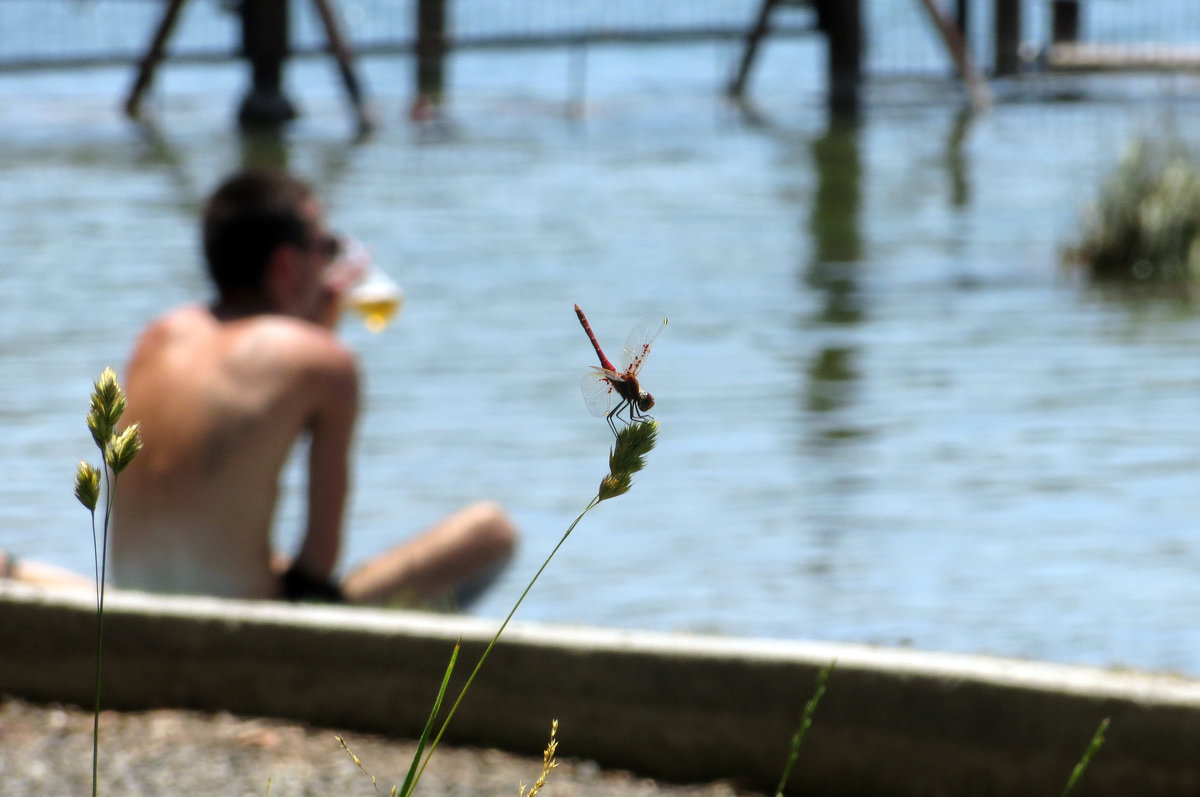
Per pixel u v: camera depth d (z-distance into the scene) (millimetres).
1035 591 8797
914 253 19625
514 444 11719
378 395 13016
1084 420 12227
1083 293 17266
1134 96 38188
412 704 6098
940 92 40219
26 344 14508
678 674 5812
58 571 7703
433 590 8391
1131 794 5340
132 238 20344
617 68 47469
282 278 8430
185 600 6410
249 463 7789
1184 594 8695
